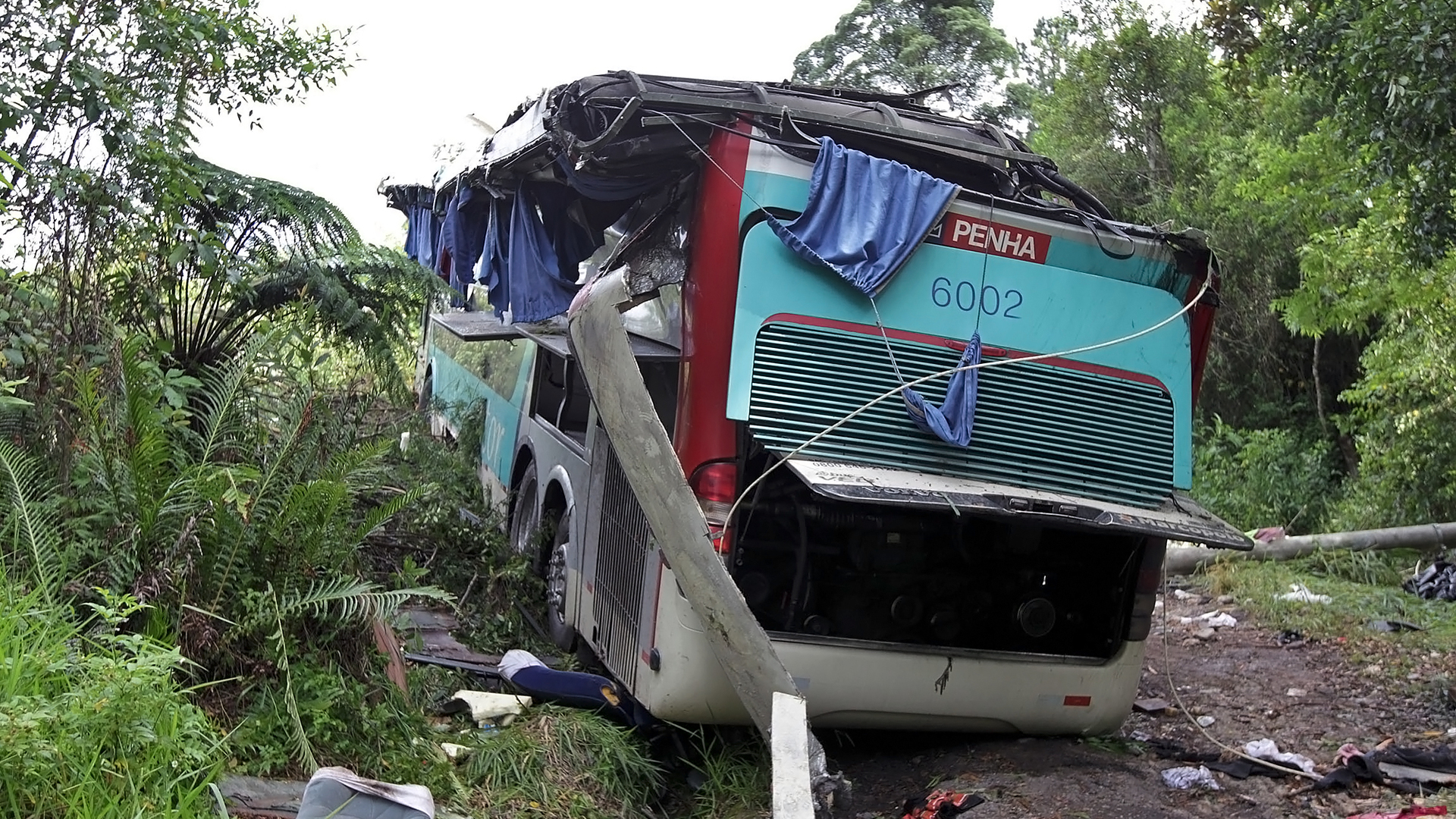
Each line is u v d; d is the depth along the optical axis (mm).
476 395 11055
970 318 5488
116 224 5840
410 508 8039
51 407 4977
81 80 5508
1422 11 7223
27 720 3178
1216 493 17156
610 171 5699
